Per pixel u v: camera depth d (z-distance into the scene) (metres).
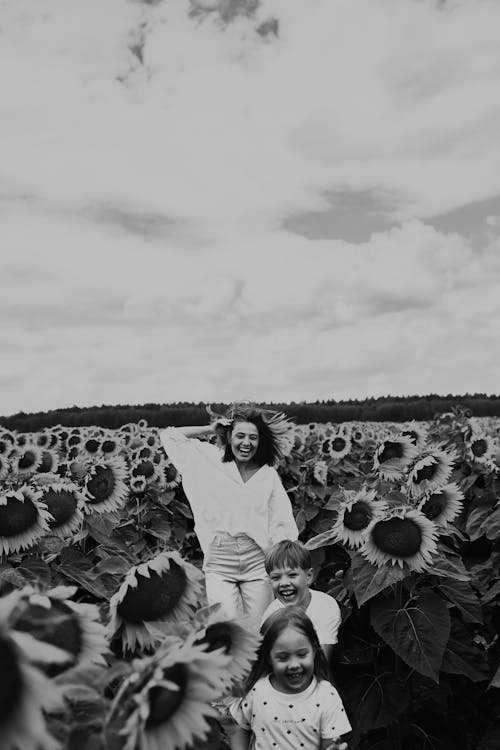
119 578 4.07
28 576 3.77
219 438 6.07
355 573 4.09
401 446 7.91
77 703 1.59
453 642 4.25
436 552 4.05
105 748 1.50
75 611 1.72
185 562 2.22
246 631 1.96
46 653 1.21
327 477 10.66
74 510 4.49
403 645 3.94
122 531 8.65
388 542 4.05
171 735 1.60
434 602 4.12
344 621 4.50
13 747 1.18
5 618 1.24
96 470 5.14
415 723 4.52
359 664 4.39
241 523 5.64
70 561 4.23
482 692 4.84
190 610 2.20
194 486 5.89
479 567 6.07
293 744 3.34
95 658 1.74
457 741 4.47
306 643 3.36
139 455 10.68
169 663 1.54
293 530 5.87
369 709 4.18
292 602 4.34
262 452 5.93
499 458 8.14
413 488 5.78
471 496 8.75
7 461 7.59
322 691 3.44
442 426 11.80
